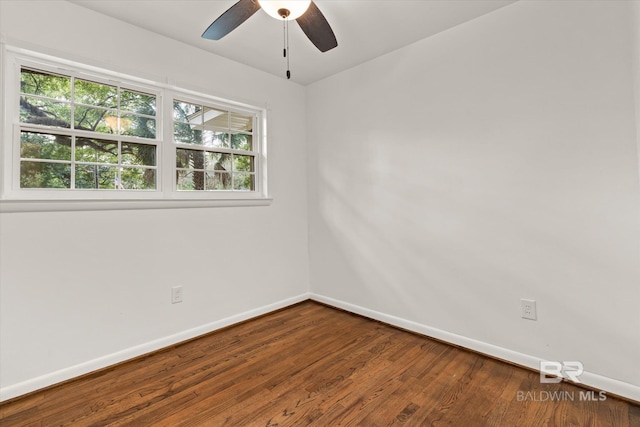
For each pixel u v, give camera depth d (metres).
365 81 2.90
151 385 1.92
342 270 3.16
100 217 2.12
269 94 3.11
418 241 2.57
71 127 2.07
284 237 3.25
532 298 2.02
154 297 2.36
